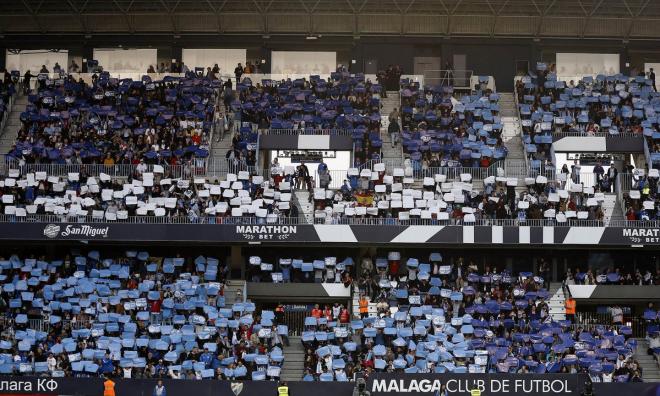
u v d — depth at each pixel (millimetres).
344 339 46531
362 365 44500
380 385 42375
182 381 42219
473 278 49781
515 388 42719
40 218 49688
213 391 42188
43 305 47750
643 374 46219
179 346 45375
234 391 42125
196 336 45906
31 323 47156
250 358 44406
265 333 45875
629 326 48500
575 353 45844
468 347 45812
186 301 47656
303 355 46938
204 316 47656
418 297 48219
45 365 43875
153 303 47719
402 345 45250
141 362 44062
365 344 45812
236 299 48656
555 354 45844
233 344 45500
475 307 48000
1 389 42250
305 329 48188
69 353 45031
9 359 44031
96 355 44500
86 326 46688
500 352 45344
